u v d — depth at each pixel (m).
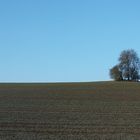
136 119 37.62
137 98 65.69
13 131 29.23
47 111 44.97
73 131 29.50
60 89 87.50
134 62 138.25
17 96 68.94
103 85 98.94
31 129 30.33
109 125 33.12
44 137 26.56
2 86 100.88
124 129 30.75
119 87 91.44
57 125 32.88
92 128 31.25
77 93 76.38
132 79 139.12
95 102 58.34
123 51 139.62
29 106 51.06
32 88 91.94
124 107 50.31
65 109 47.59
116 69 139.25
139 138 26.50
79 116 40.09
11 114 41.38
